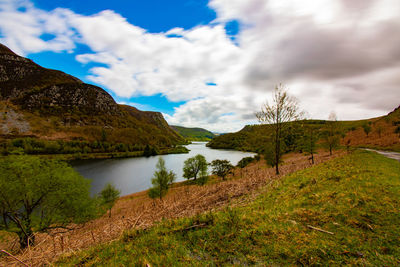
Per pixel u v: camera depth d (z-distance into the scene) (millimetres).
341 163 15922
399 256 3295
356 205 5723
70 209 19172
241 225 5090
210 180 53938
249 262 3568
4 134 135500
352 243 3812
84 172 76375
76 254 4879
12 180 17438
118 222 7102
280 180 12844
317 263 3297
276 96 18281
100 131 194875
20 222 15938
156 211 8125
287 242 4070
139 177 70750
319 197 7262
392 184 7629
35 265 4809
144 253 4176
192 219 5801
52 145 119062
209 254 3914
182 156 137625
